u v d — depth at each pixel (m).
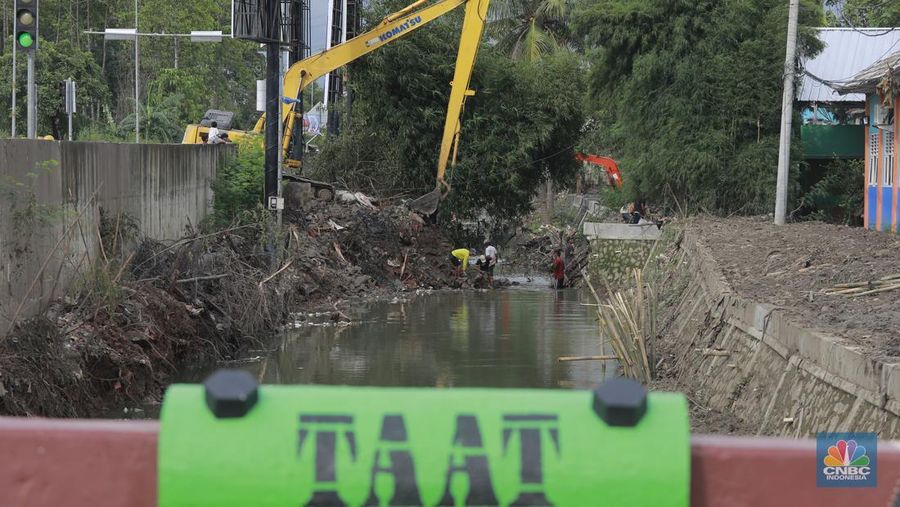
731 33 52.31
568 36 84.12
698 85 52.59
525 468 3.44
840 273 23.14
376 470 3.44
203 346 28.08
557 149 61.44
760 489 3.55
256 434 3.46
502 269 69.25
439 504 3.43
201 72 96.56
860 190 52.59
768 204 51.72
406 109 58.06
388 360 29.19
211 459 3.43
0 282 17.89
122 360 21.59
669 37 53.59
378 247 51.69
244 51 120.44
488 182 58.47
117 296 22.67
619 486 3.43
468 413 3.52
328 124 65.31
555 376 26.34
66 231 20.55
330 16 62.53
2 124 70.88
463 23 56.75
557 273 54.91
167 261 28.80
